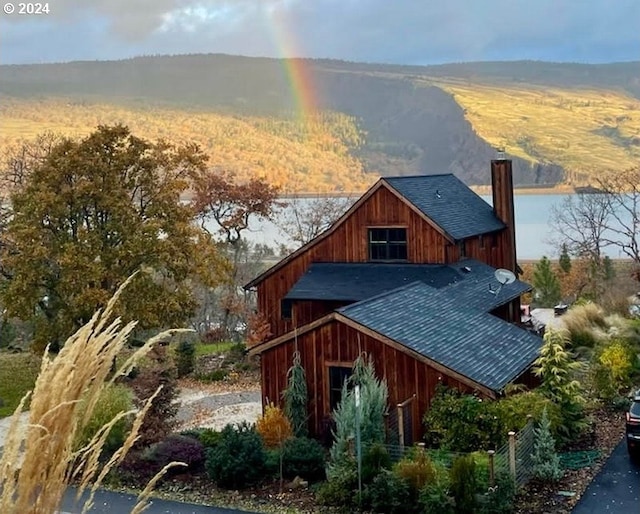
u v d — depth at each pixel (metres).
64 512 13.15
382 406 14.74
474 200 28.36
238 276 39.75
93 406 3.71
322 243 25.39
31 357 28.98
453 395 14.81
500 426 13.93
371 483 12.86
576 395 15.93
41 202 22.70
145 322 22.84
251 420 20.34
